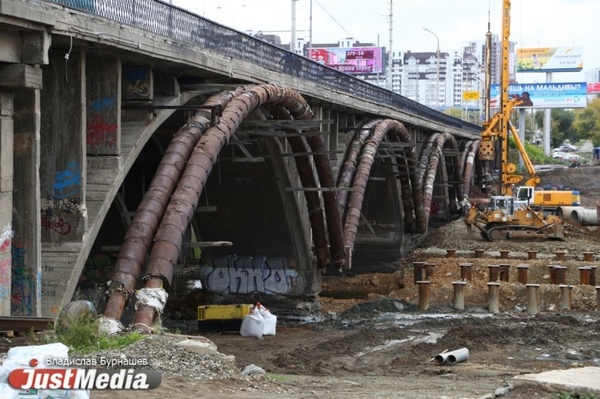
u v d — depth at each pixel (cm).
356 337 4059
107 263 4359
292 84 4466
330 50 16488
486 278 5853
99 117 2909
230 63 3662
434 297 5272
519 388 2267
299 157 4603
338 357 3619
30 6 2248
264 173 4753
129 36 2783
